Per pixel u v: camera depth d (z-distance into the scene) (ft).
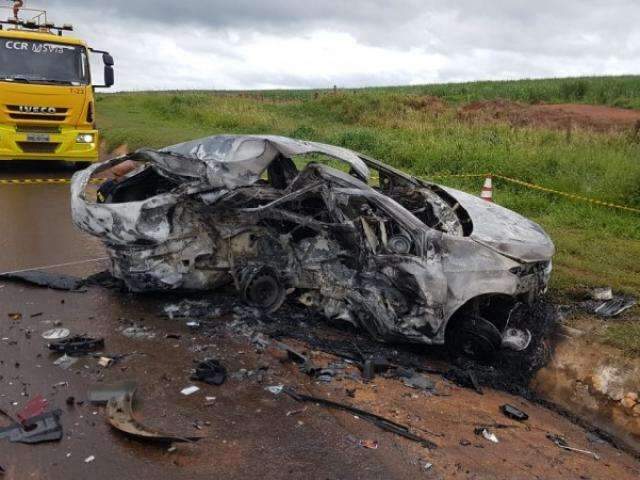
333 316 20.21
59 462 11.99
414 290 18.21
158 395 14.90
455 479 12.81
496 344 19.07
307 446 13.33
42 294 21.04
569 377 19.02
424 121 72.64
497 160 42.37
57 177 45.73
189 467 12.19
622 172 35.81
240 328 19.15
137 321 19.25
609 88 94.68
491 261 18.44
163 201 19.66
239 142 20.93
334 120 83.97
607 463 15.20
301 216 20.12
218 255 20.95
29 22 44.09
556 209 34.42
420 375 17.85
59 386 14.89
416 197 21.88
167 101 97.60
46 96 41.91
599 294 22.52
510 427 15.90
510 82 125.18
